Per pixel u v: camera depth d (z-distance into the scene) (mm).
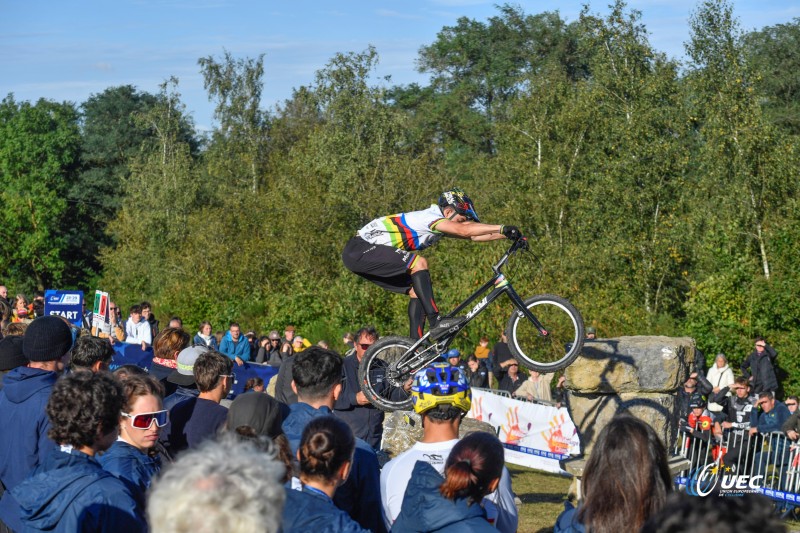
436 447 3736
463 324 6750
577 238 27516
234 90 48000
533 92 31703
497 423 13219
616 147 28859
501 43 53438
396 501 3709
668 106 28656
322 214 31781
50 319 4461
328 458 3006
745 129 23734
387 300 24875
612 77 29453
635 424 2904
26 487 3186
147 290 40219
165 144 48406
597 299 22531
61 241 49312
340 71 37625
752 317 20359
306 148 39594
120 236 45031
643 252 25984
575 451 12172
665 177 27906
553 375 15875
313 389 4156
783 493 9992
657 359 7168
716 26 25250
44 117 54062
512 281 20781
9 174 51594
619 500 2795
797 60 41250
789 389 18844
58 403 3295
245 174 47531
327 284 28016
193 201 43938
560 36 51438
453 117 51812
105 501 3129
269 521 2014
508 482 3686
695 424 11078
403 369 6656
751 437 10562
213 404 4562
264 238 32312
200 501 1944
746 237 23500
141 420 3758
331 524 2889
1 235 47188
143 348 13242
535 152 30875
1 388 4770
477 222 6730
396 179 31562
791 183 23500
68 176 56500
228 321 29000
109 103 61812
